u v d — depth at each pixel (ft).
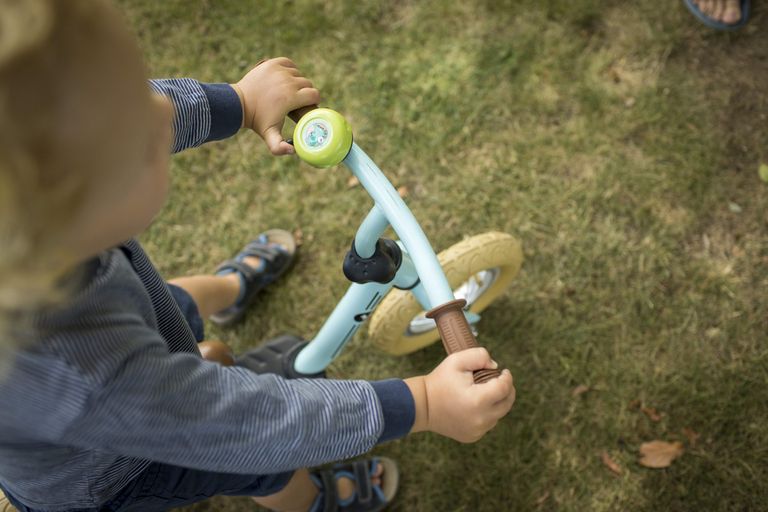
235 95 3.13
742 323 5.24
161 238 6.01
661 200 5.69
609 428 5.02
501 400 2.50
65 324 1.79
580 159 5.91
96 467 2.67
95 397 1.86
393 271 3.28
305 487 4.56
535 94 6.17
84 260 1.83
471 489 4.98
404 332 4.73
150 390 1.97
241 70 6.58
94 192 1.52
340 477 4.92
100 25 1.44
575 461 4.97
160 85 2.91
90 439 1.97
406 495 5.04
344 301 3.77
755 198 5.62
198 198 6.12
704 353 5.19
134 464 2.93
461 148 6.06
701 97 6.00
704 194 5.67
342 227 5.91
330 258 5.84
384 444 5.18
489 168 5.95
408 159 6.06
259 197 6.09
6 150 1.32
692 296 5.36
